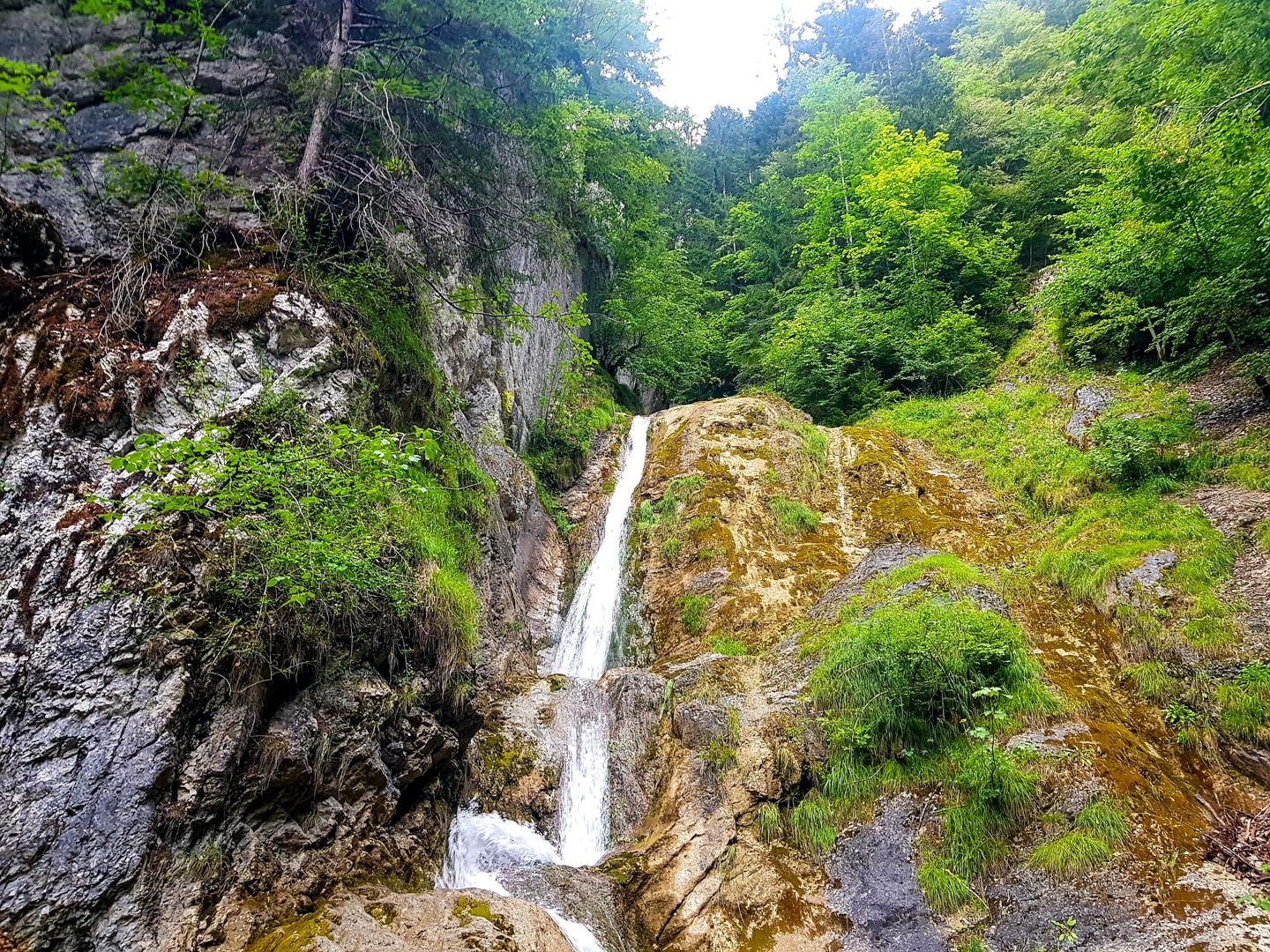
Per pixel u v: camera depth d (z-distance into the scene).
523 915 5.80
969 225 21.70
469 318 12.09
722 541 13.08
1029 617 9.41
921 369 18.81
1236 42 9.43
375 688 6.43
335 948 4.62
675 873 7.30
